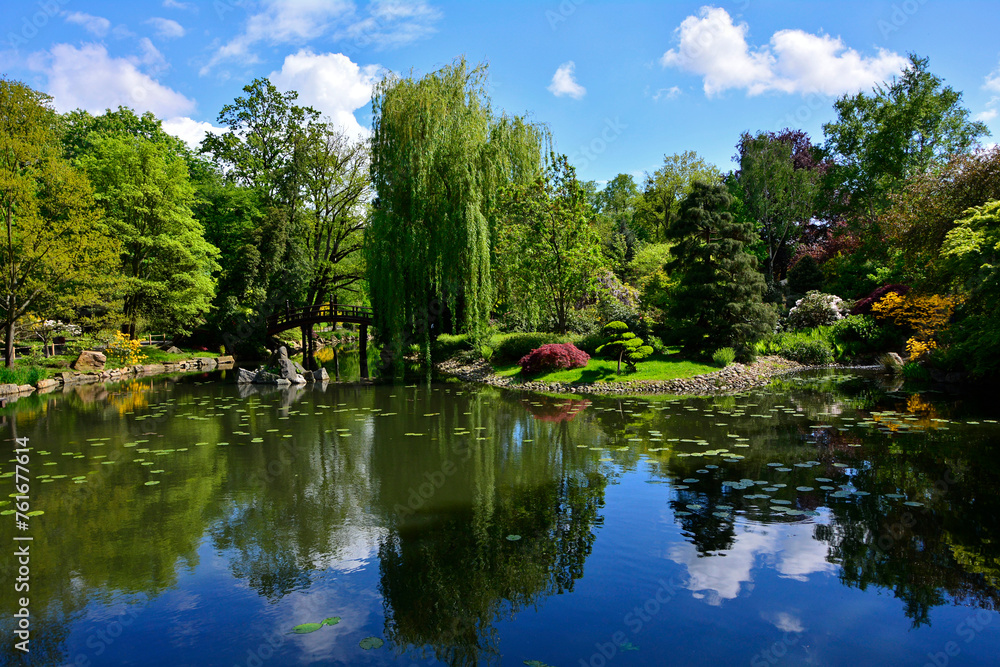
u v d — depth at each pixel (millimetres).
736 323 17906
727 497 6598
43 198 19656
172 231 25953
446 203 18234
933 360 16406
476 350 22391
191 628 4148
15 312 18781
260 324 28094
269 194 31422
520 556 5219
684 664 3543
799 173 31734
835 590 4465
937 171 19875
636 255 30828
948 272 14133
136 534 5977
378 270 18547
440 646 3859
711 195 17969
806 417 11258
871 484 6926
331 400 15383
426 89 18125
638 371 17281
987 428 9828
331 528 6027
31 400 15969
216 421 12305
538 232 21078
